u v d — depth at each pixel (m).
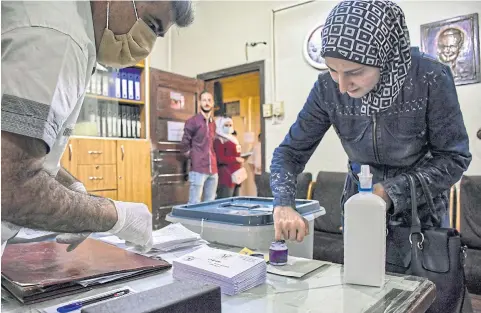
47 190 0.52
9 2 0.51
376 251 0.68
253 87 4.69
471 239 2.22
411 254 0.91
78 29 0.56
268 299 0.63
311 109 1.13
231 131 4.22
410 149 1.00
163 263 0.79
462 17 2.64
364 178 0.71
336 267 0.81
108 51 0.72
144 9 0.70
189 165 3.92
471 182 2.29
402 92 0.94
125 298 0.48
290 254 1.05
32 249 0.85
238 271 0.66
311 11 3.40
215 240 1.09
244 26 3.92
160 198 3.60
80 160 2.87
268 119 3.68
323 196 2.83
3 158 0.46
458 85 2.67
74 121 0.65
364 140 1.04
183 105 3.94
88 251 0.85
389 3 0.87
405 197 0.90
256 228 1.00
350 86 0.89
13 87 0.47
